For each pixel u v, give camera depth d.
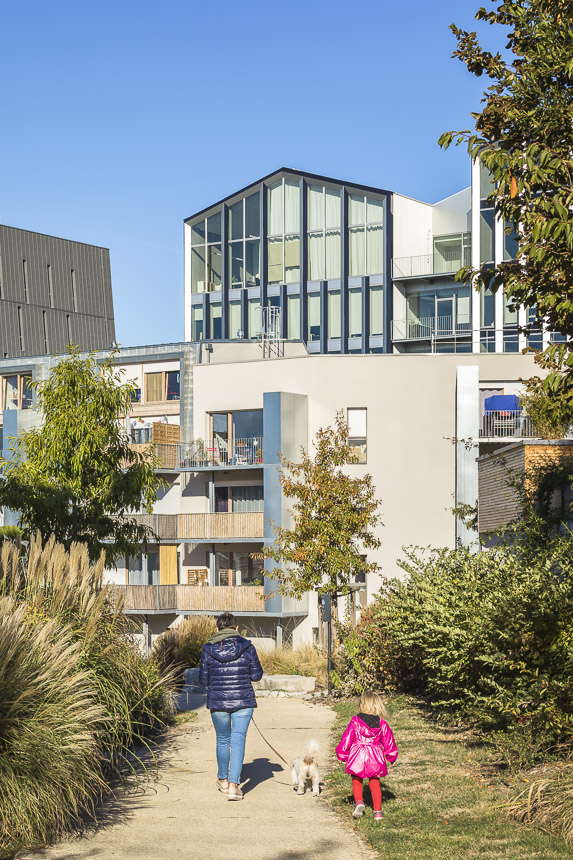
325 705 19.41
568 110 10.59
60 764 8.92
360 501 25.64
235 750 10.30
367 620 23.92
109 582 13.96
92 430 20.94
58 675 9.70
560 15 10.97
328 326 56.78
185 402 43.06
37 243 70.62
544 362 11.25
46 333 70.56
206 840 8.59
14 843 8.31
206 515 41.00
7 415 48.38
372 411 38.94
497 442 30.34
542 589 11.81
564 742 10.82
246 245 58.72
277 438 38.91
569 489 20.09
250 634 40.47
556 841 8.05
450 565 17.69
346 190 56.62
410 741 13.38
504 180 10.48
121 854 8.13
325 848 8.33
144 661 14.12
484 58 11.58
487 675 13.20
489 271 11.19
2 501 20.33
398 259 56.88
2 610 9.78
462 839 8.25
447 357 38.59
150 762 12.27
